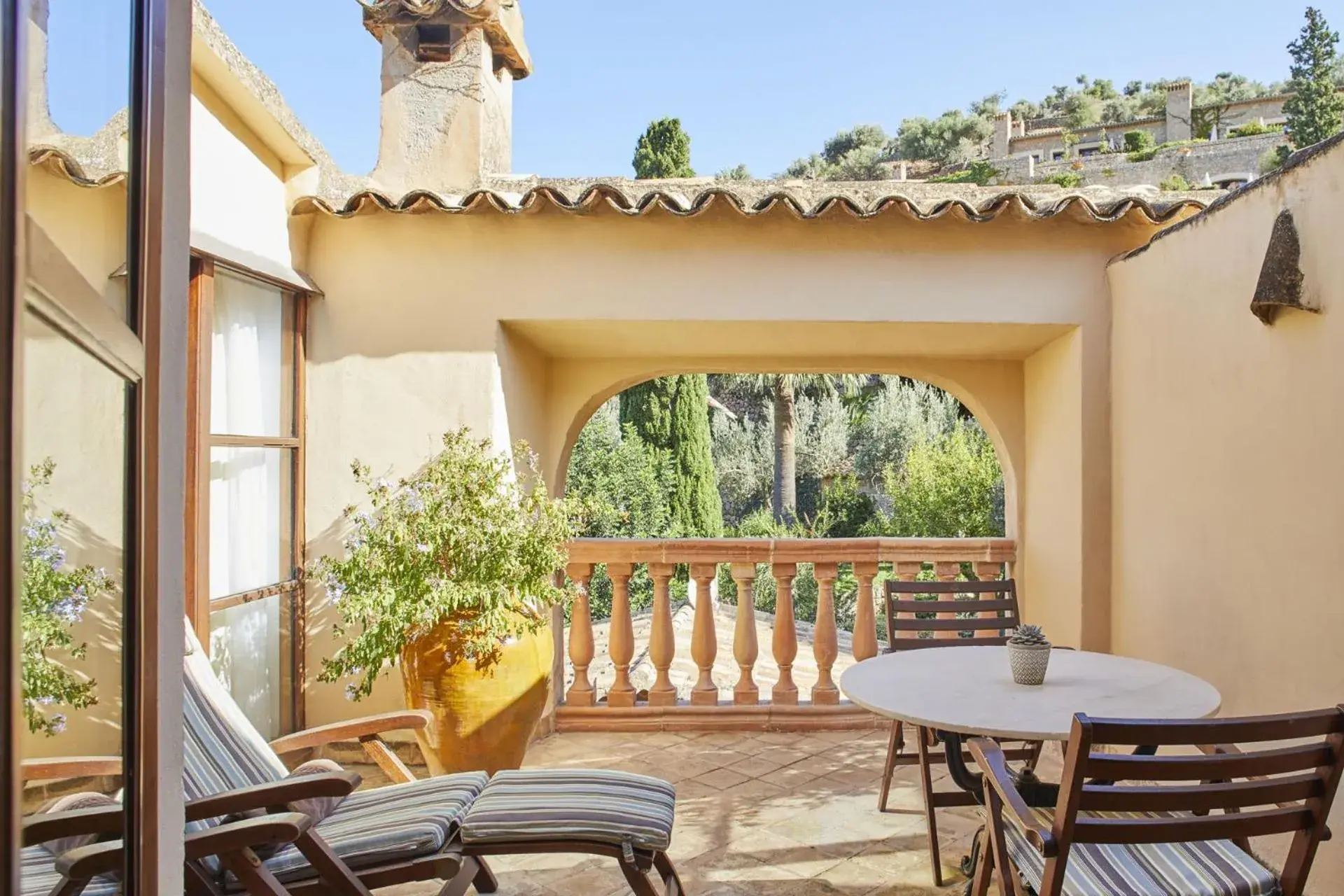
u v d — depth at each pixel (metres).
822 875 3.38
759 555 5.34
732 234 4.68
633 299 4.67
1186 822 2.13
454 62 5.30
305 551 4.55
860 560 5.44
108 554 1.07
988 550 5.64
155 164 1.23
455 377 4.61
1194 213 4.43
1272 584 3.35
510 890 3.31
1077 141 46.69
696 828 3.83
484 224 4.64
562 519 4.23
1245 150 32.09
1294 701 3.21
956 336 5.09
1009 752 3.94
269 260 4.19
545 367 5.78
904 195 4.78
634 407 15.33
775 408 17.48
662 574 5.39
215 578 3.84
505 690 3.96
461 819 2.72
